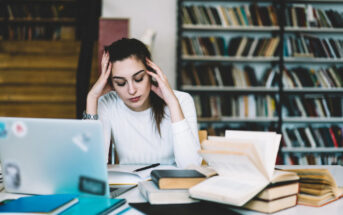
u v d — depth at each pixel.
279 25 3.51
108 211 0.74
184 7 3.50
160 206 0.79
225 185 0.77
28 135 0.80
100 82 1.29
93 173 0.79
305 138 3.51
